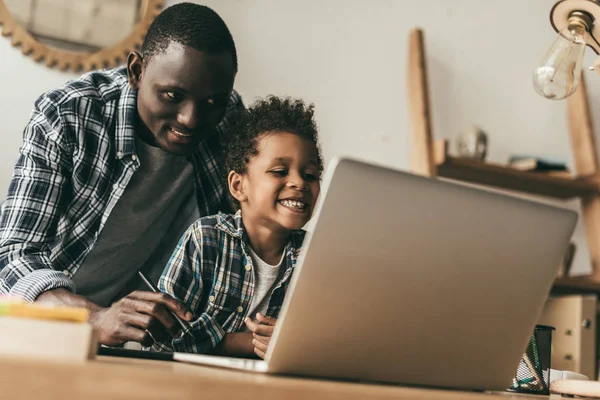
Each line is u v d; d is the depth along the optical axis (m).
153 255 1.60
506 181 2.54
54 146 1.36
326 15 2.37
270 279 1.35
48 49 2.05
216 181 1.53
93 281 1.54
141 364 0.63
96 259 1.51
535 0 2.73
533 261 0.76
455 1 2.58
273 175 1.32
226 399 0.46
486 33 2.63
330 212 0.64
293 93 2.30
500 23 2.66
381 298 0.69
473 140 2.43
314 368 0.69
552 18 1.13
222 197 1.54
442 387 0.78
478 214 0.71
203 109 1.30
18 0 2.03
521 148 2.65
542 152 2.69
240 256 1.33
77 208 1.43
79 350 0.52
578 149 2.58
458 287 0.72
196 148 1.46
